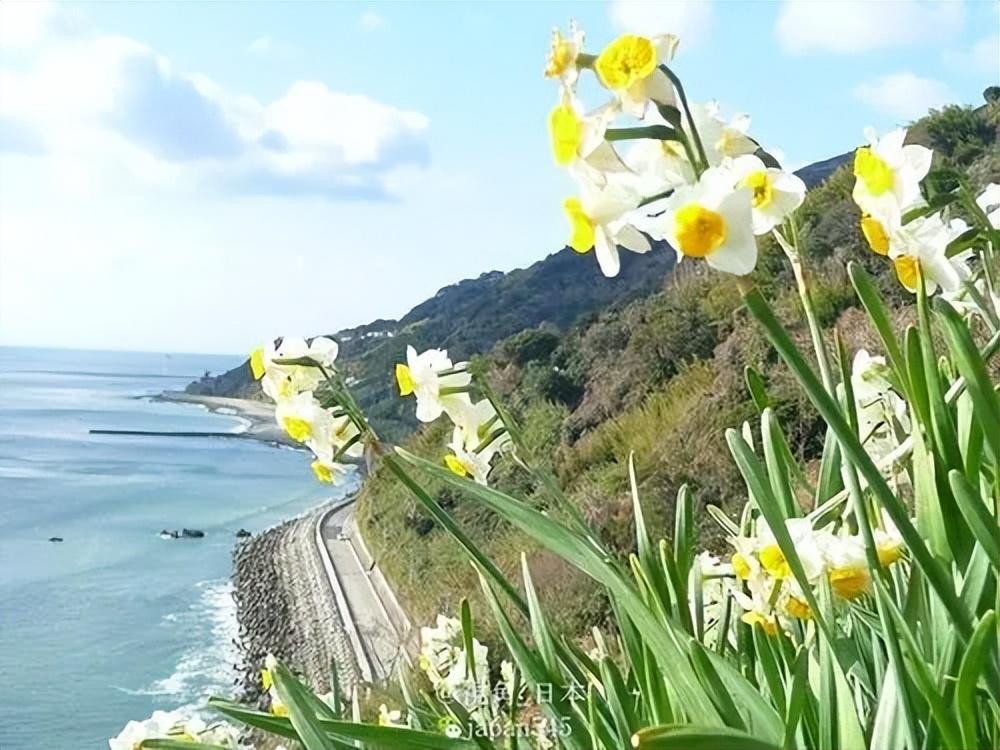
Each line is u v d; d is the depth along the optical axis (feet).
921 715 3.95
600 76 3.92
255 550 127.85
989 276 4.83
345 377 6.77
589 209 4.16
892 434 6.16
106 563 128.26
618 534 33.68
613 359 57.72
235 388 615.57
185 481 225.76
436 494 48.39
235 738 6.89
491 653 13.70
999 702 3.79
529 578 5.72
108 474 237.25
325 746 5.04
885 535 4.76
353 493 188.14
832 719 4.34
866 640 5.37
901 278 4.28
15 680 78.54
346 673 64.54
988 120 50.57
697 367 48.14
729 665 4.42
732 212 3.64
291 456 302.25
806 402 31.55
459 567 59.77
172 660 84.58
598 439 48.01
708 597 7.37
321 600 91.61
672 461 36.24
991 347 4.59
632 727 5.01
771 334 3.51
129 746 6.75
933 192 4.49
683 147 4.23
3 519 164.76
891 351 4.17
